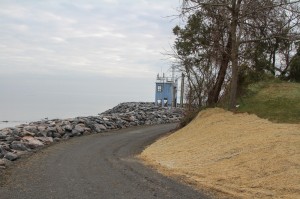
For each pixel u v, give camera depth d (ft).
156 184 33.17
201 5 64.54
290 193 28.37
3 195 29.55
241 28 63.57
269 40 67.92
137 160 47.93
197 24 73.20
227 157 39.88
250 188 30.53
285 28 63.87
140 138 75.56
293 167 32.37
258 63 77.77
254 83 79.36
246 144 41.70
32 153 52.49
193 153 46.11
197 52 77.20
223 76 75.00
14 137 64.03
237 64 66.95
